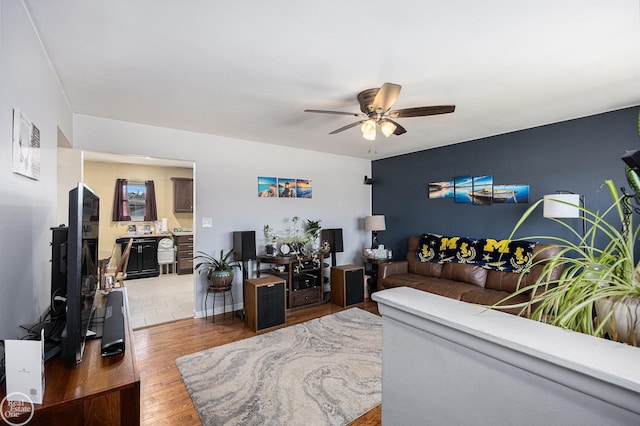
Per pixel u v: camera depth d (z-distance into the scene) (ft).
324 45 6.20
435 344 2.52
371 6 5.02
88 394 3.31
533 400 1.92
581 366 1.63
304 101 9.24
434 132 12.82
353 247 18.35
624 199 2.67
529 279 10.88
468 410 2.30
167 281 19.12
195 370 8.31
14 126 4.45
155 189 22.09
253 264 14.35
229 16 5.28
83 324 4.23
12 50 4.38
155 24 5.49
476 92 8.59
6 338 4.17
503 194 12.90
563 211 9.11
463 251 13.28
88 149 10.43
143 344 10.03
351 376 8.00
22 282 4.83
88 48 6.25
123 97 8.88
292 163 15.72
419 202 16.43
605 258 2.64
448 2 4.92
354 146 15.48
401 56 6.63
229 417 6.44
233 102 9.30
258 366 8.52
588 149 10.61
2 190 4.04
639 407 1.48
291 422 6.30
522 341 1.93
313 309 13.79
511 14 5.22
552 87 8.26
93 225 4.98
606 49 6.35
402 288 3.28
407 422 2.79
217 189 13.35
